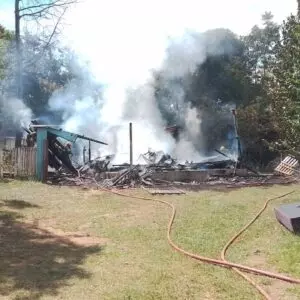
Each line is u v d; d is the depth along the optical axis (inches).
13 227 429.7
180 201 573.3
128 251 348.5
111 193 633.0
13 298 252.7
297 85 411.5
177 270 303.1
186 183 732.7
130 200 581.3
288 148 483.2
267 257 334.3
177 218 469.7
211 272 299.9
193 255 333.4
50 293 260.1
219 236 394.6
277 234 402.0
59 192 628.1
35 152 731.4
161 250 351.6
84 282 278.4
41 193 614.9
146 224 442.3
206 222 449.1
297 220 398.3
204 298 254.1
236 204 552.4
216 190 674.8
